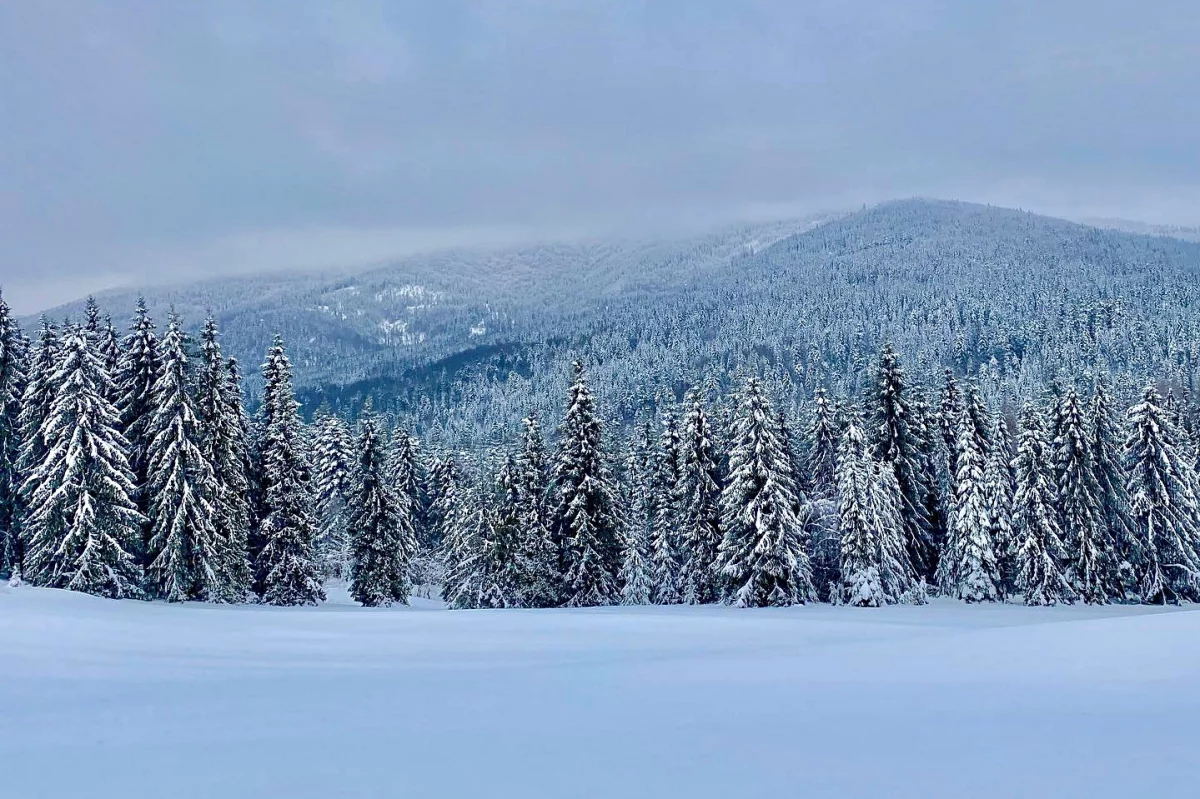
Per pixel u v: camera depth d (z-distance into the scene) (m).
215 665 17.58
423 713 11.16
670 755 8.17
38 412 38.97
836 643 20.16
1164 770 7.07
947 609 38.97
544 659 19.31
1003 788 6.66
